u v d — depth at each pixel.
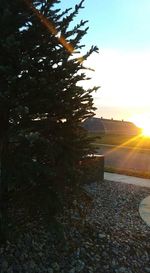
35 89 5.12
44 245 6.23
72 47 5.46
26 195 5.58
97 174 12.63
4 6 4.99
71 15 5.50
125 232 7.76
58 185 5.50
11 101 4.94
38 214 5.85
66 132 5.67
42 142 5.13
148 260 6.67
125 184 13.16
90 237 7.02
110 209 9.59
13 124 5.28
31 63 5.09
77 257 6.15
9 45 4.78
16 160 5.15
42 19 5.27
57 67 5.34
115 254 6.57
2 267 5.38
